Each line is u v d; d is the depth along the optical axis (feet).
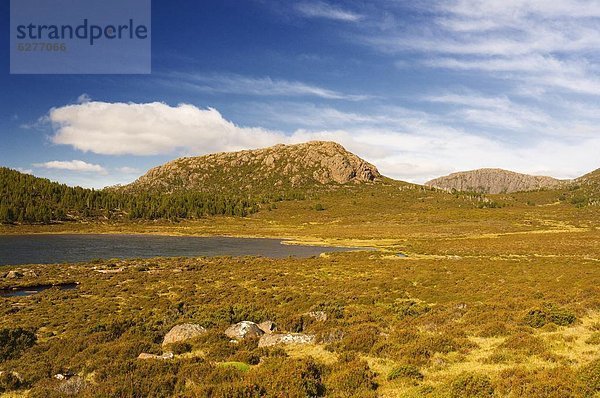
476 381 36.45
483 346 53.11
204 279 151.84
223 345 57.72
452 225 490.49
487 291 104.78
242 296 113.60
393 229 481.05
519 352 48.11
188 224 589.32
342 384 40.01
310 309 89.86
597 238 294.05
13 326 81.41
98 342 66.49
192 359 49.24
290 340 60.80
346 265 186.09
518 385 35.96
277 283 138.92
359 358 49.16
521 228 435.12
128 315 91.45
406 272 154.81
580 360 44.21
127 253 270.26
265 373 42.24
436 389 36.96
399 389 39.14
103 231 479.41
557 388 34.30
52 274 166.50
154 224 570.87
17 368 52.80
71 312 96.43
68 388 41.70
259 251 290.56
